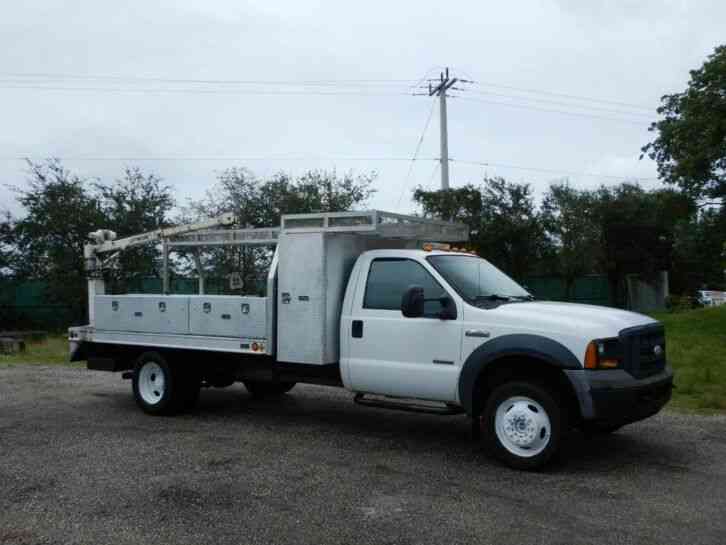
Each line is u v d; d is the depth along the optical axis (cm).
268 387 1039
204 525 506
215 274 1314
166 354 909
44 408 970
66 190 2458
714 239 2108
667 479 623
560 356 631
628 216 3438
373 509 540
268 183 2381
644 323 689
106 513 532
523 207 3056
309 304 779
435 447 742
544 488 595
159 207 2436
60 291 2431
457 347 692
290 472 641
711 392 1041
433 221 861
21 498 568
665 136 1977
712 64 1805
